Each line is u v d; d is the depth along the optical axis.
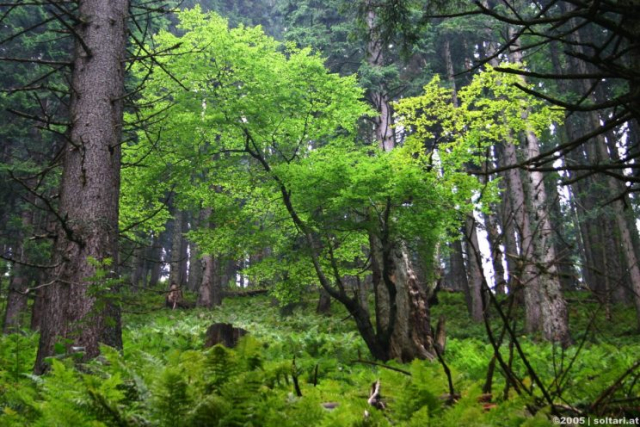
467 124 11.24
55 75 15.12
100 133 5.49
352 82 11.26
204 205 12.27
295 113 11.00
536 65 21.72
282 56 11.41
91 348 4.57
